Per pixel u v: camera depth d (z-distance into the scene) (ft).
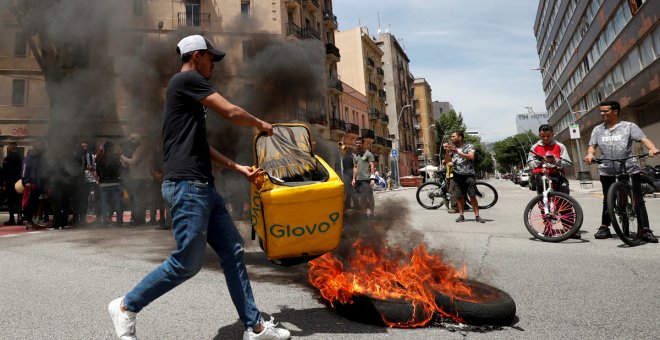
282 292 9.66
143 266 12.67
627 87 66.54
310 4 96.53
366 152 24.40
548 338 6.80
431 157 238.68
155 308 8.57
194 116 6.65
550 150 17.42
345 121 118.21
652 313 7.80
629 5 62.03
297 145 8.86
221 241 6.89
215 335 7.13
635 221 15.81
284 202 7.04
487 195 30.76
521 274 10.95
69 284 10.58
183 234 6.36
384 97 164.35
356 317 7.70
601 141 16.22
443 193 31.17
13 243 17.60
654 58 56.24
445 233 18.10
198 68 7.07
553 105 152.05
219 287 10.15
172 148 6.57
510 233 18.24
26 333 7.29
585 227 19.77
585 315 7.84
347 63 146.61
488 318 7.31
